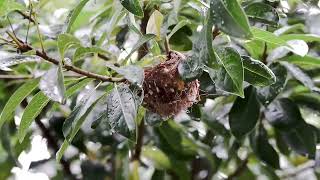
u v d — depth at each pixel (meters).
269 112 1.23
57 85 0.88
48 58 0.96
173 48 1.17
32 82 1.00
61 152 1.03
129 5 0.93
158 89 0.97
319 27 1.29
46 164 1.33
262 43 1.12
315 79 1.26
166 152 1.36
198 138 1.34
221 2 0.83
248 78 0.96
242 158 1.44
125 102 0.93
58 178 1.33
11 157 1.29
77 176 1.36
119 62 1.12
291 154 1.50
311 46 1.26
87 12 1.21
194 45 0.91
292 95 1.27
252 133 1.28
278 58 1.14
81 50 0.96
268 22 1.00
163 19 1.02
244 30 0.82
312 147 1.23
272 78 0.95
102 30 1.20
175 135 1.34
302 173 1.53
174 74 0.97
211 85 1.01
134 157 1.35
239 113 1.19
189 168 1.41
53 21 1.37
